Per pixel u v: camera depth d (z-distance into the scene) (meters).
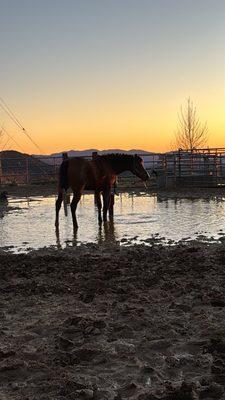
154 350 4.81
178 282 7.28
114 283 7.38
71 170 14.05
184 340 5.03
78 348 4.87
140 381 4.12
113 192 16.33
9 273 8.34
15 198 26.44
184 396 3.74
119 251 10.23
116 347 4.87
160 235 12.40
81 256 9.77
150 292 6.83
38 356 4.71
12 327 5.63
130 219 15.84
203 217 16.02
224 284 7.14
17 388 4.05
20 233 13.39
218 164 30.00
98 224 14.80
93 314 5.95
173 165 30.59
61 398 3.83
